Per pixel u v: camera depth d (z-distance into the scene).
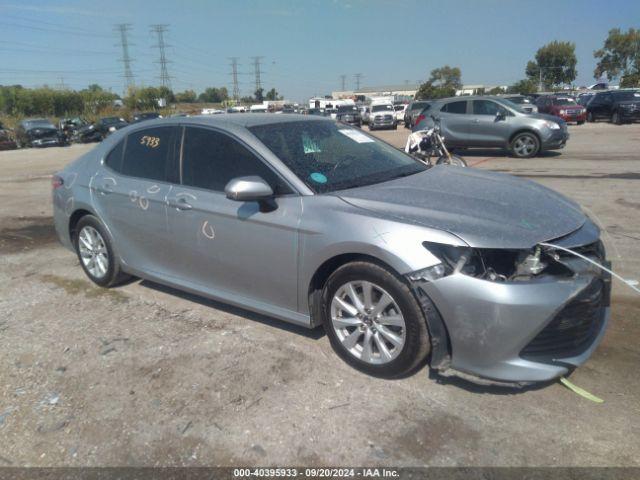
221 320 4.19
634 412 2.87
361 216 3.16
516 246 2.82
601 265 3.07
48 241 6.87
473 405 2.99
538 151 13.34
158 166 4.34
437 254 2.89
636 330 3.75
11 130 30.69
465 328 2.84
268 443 2.77
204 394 3.21
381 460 2.62
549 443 2.67
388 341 3.19
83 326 4.21
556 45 81.50
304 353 3.62
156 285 5.03
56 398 3.26
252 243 3.62
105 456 2.75
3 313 4.55
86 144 30.53
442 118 14.29
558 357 2.90
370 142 4.46
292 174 3.54
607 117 24.78
